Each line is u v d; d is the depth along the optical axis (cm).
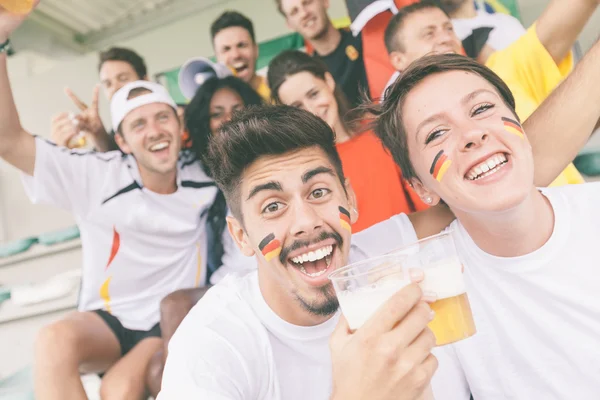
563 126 128
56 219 324
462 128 105
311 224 102
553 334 105
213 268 250
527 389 108
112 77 297
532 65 213
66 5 299
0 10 122
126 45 307
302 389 105
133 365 216
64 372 202
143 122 263
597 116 127
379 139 132
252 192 105
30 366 283
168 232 258
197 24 290
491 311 112
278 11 266
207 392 87
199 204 258
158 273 255
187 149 269
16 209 331
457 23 241
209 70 274
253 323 106
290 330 106
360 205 233
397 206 229
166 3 293
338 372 72
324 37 257
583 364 104
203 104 271
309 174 104
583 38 233
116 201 261
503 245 108
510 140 101
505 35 236
